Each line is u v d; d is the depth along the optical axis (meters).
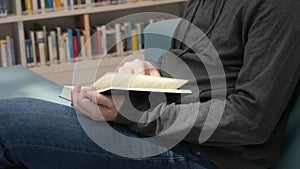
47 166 1.24
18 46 3.43
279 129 1.28
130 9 3.88
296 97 1.28
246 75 1.19
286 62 1.15
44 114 1.23
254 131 1.17
